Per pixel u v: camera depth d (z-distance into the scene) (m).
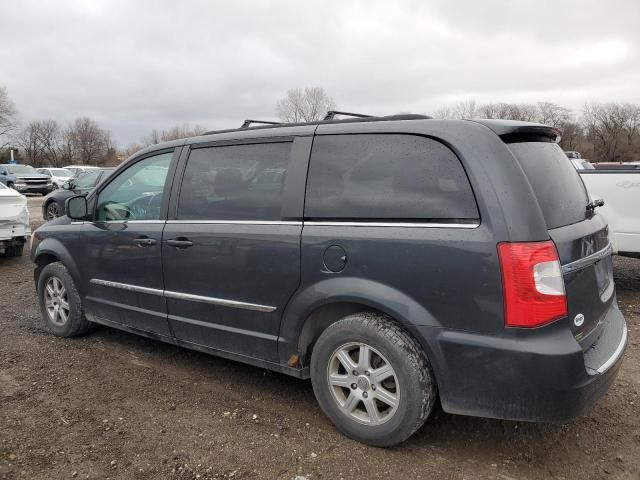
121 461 2.92
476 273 2.55
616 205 6.08
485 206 2.56
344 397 3.11
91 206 4.62
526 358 2.47
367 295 2.83
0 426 3.29
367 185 2.94
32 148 88.81
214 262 3.53
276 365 3.35
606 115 79.12
